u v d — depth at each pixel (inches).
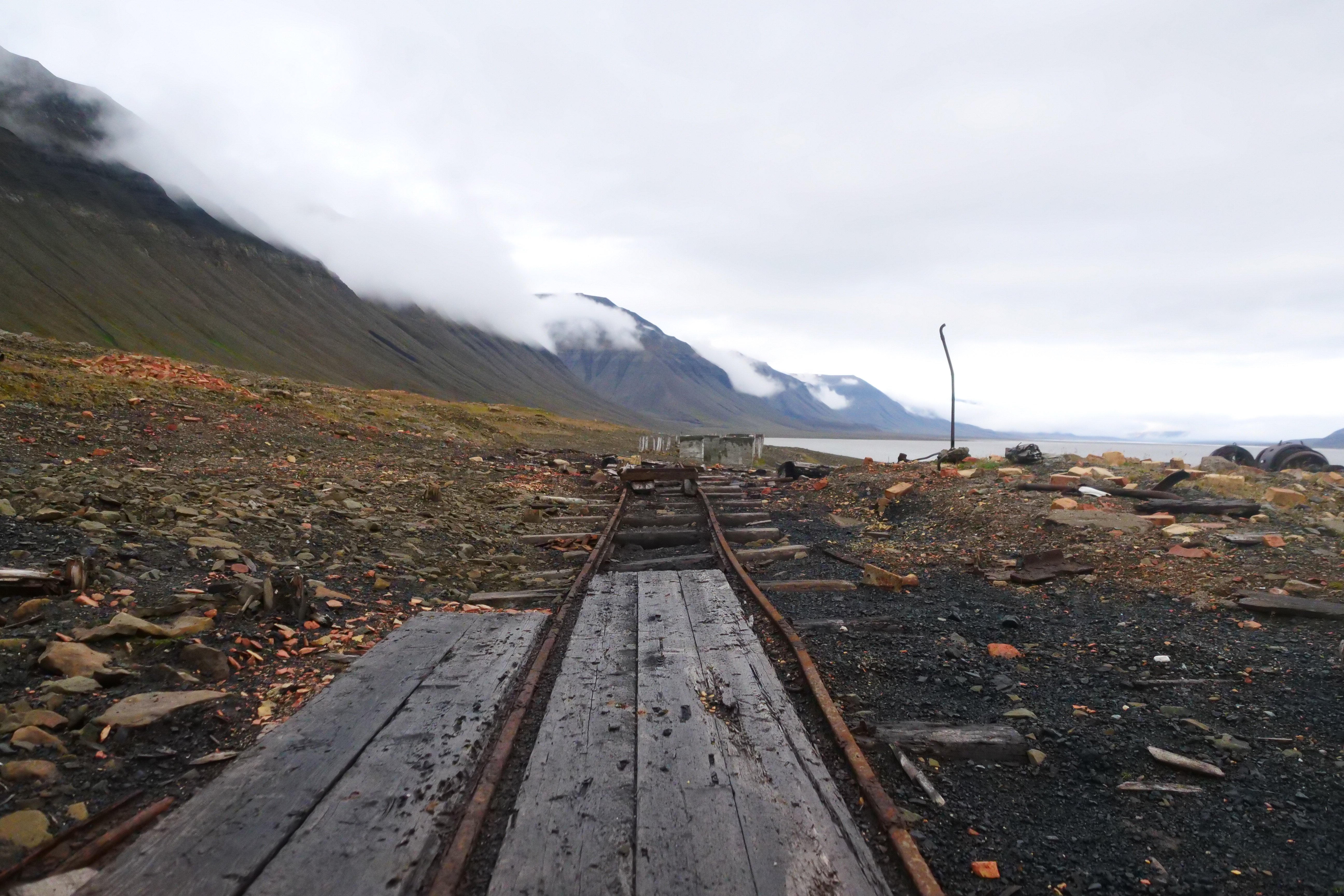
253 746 120.2
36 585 167.8
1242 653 175.5
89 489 263.1
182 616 174.2
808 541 346.9
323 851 91.4
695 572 251.4
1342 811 109.7
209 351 5984.3
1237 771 122.9
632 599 215.0
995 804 115.3
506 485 502.3
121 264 6811.0
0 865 89.7
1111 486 376.2
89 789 109.4
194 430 463.2
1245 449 510.9
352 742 120.8
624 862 89.4
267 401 657.6
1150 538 282.8
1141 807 114.3
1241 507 309.9
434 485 401.1
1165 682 159.6
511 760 116.8
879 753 127.8
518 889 84.4
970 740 129.6
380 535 293.9
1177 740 134.4
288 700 143.3
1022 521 329.7
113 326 5442.9
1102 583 243.9
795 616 213.0
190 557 215.5
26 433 353.4
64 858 92.4
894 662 173.8
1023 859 100.8
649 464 724.0
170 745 123.6
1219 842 104.5
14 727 120.9
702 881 86.3
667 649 167.6
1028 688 159.9
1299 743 130.7
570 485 554.6
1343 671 160.1
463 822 96.2
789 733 125.6
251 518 272.1
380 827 96.9
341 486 366.3
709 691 142.5
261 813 100.1
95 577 184.2
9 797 104.7
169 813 100.2
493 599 231.5
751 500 492.4
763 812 100.8
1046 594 237.0
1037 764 126.5
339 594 214.4
